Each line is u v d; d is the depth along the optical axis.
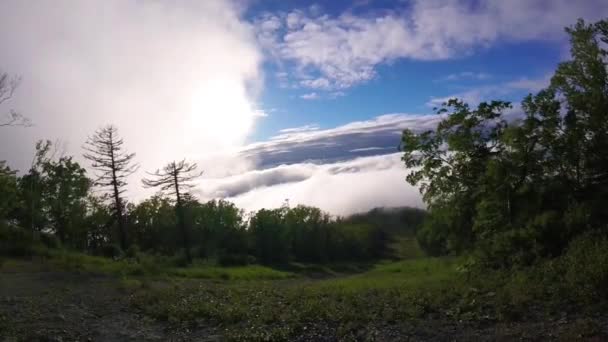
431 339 9.03
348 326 10.16
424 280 19.06
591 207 17.70
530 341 8.29
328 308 12.05
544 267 14.27
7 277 20.88
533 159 20.28
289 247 87.06
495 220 20.50
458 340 8.82
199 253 61.56
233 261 54.59
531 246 17.56
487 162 21.00
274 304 13.55
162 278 25.09
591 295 10.23
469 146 21.67
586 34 19.73
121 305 14.02
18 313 11.92
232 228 78.06
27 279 20.39
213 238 73.94
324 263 90.56
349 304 12.68
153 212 68.06
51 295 15.55
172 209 65.94
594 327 8.52
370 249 118.62
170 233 68.12
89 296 15.73
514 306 10.69
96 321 11.80
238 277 34.00
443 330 9.57
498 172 20.23
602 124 19.61
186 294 15.73
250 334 9.90
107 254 39.78
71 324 11.24
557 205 19.72
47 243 36.62
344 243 107.06
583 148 19.97
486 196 21.09
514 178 20.42
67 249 38.09
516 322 9.63
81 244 57.44
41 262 27.20
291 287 19.42
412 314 10.89
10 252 30.08
